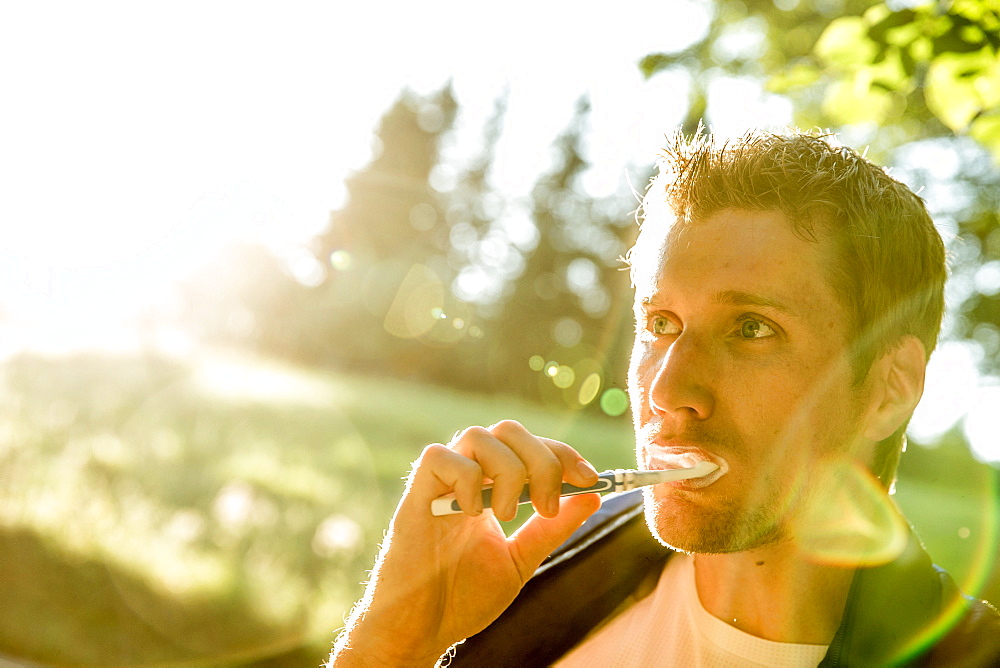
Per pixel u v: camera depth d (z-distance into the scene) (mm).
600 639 1681
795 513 1342
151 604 3828
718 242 1369
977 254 8875
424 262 42469
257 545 4715
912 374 1446
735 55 7645
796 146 1439
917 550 1423
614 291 38219
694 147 1476
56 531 4457
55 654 3385
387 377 31656
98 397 10625
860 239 1362
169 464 7016
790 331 1327
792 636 1438
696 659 1522
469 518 1529
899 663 1338
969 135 3705
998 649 1289
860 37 3428
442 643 1517
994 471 7836
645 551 1677
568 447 1358
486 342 32406
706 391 1328
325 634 3855
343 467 8430
